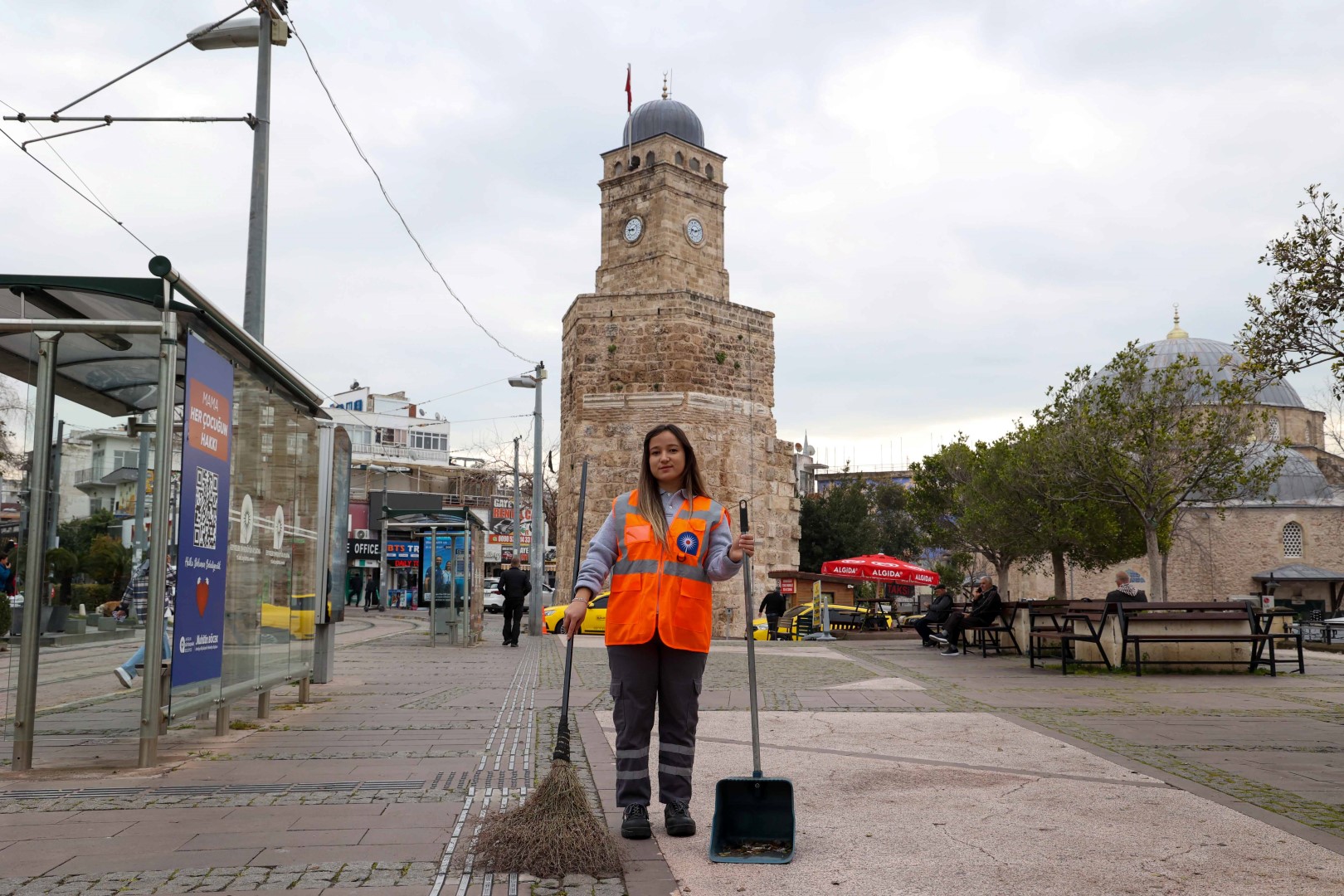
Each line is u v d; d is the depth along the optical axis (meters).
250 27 13.41
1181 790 6.14
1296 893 4.18
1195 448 29.16
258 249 13.16
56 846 4.89
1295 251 11.61
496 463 69.31
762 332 38.47
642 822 5.05
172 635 6.77
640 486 5.34
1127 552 38.53
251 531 8.36
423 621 40.16
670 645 5.06
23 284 6.60
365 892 4.21
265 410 8.73
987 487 41.53
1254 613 15.30
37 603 6.90
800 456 93.12
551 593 48.38
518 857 4.52
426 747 7.75
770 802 4.96
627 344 36.56
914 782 6.40
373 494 62.22
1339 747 7.85
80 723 8.15
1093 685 12.91
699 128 39.00
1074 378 30.55
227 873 4.45
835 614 33.75
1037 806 5.70
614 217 38.97
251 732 8.55
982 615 19.00
